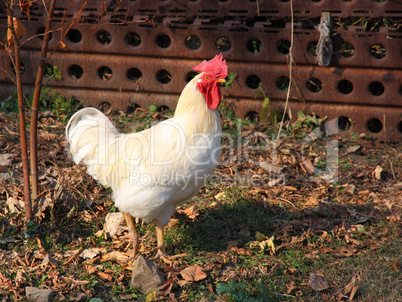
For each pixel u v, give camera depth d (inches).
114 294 140.9
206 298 139.0
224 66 138.3
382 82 243.8
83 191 195.9
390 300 139.3
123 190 149.9
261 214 189.5
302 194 205.8
